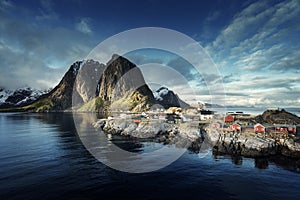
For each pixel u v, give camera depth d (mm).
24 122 110938
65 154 35938
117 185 22469
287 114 64125
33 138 55000
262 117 66000
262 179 25375
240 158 35531
